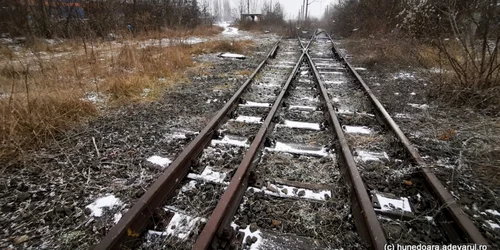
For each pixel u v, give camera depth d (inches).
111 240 73.7
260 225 90.4
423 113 188.9
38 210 96.0
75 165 124.2
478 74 195.6
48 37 533.0
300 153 136.2
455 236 84.7
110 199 101.7
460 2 239.3
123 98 217.0
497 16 199.0
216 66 368.2
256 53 504.1
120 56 341.7
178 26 742.5
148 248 80.9
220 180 112.0
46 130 146.2
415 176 116.8
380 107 185.5
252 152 120.7
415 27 328.8
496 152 132.3
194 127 169.5
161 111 197.3
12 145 126.4
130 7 673.0
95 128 164.1
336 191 107.7
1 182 110.6
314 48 607.5
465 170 121.9
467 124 166.2
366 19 564.1
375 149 141.7
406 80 283.1
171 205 98.7
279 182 112.5
